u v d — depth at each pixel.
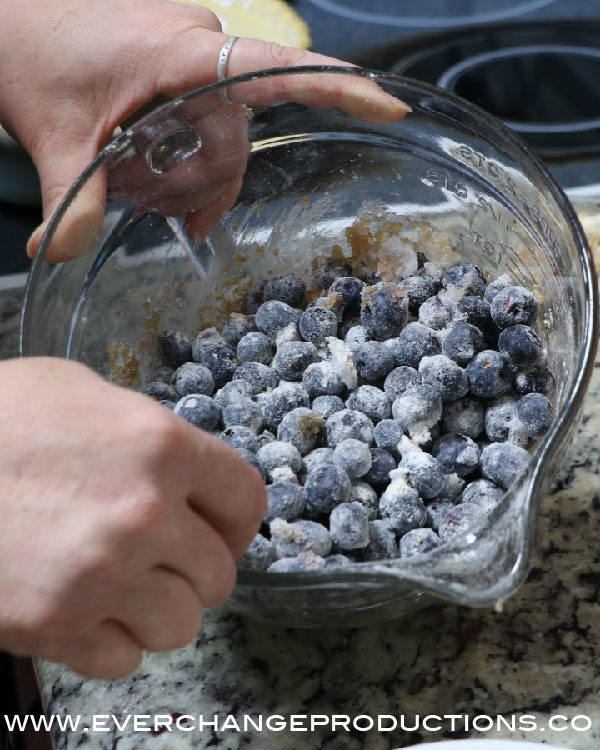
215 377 0.82
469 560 0.50
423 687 0.70
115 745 0.69
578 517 0.80
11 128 0.97
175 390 0.82
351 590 0.54
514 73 1.27
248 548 0.63
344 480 0.68
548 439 0.54
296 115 0.81
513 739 0.66
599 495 0.81
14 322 1.05
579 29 1.33
